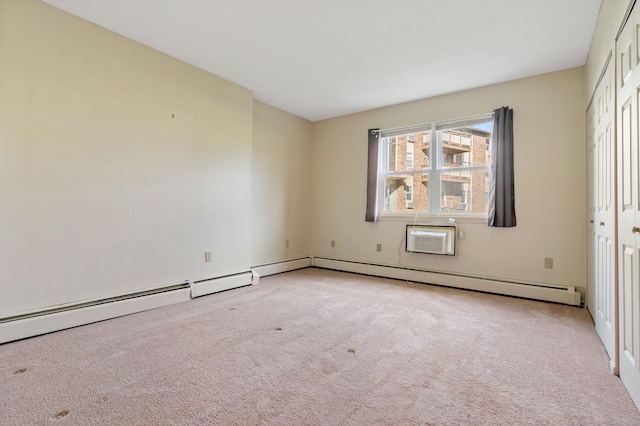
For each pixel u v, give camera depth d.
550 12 2.23
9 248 2.08
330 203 4.86
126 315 2.62
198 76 3.21
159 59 2.88
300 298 3.18
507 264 3.40
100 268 2.51
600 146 2.27
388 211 4.34
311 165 5.05
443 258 3.80
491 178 3.44
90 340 2.11
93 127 2.46
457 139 3.81
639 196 1.40
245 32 2.57
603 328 2.11
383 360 1.87
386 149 4.42
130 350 1.96
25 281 2.14
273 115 4.37
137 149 2.73
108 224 2.55
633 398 1.45
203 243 3.28
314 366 1.79
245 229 3.73
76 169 2.37
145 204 2.79
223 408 1.40
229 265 3.55
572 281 3.07
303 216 4.94
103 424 1.28
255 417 1.34
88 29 2.43
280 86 3.66
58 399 1.45
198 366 1.78
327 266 4.83
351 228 4.63
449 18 2.33
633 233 1.46
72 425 1.27
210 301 3.05
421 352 1.98
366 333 2.28
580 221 3.03
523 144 3.31
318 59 3.01
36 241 2.19
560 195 3.13
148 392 1.51
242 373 1.71
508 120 3.35
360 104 4.24
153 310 2.76
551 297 3.11
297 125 4.79
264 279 4.04
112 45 2.57
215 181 3.39
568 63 3.00
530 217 3.28
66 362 1.80
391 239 4.24
